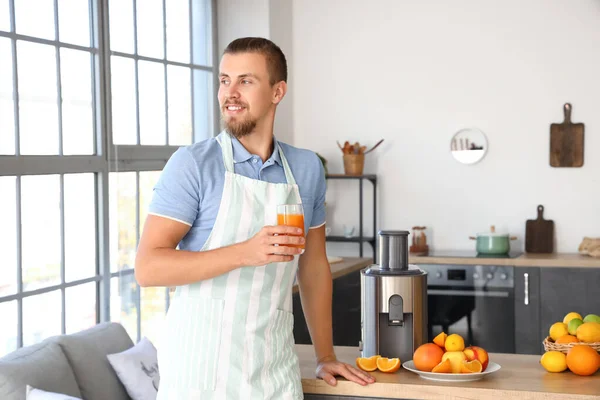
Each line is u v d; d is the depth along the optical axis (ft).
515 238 16.94
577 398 6.83
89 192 12.82
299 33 18.42
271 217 6.79
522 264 15.87
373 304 7.95
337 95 18.25
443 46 17.61
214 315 6.58
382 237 8.14
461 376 7.25
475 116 17.49
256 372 6.67
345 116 18.21
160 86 14.87
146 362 11.06
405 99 17.87
